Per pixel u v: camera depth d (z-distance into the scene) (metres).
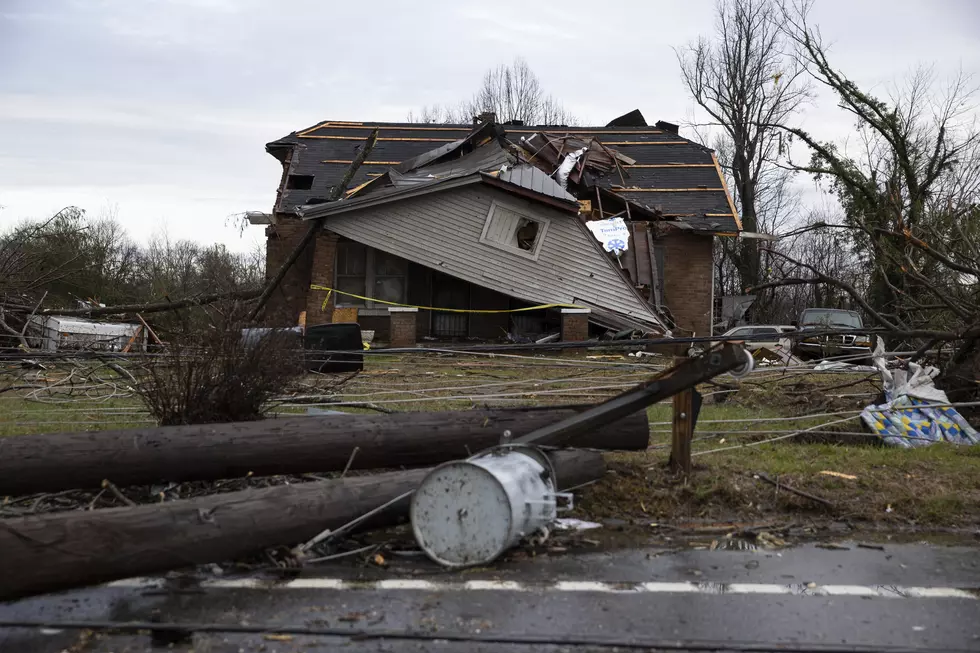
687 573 5.21
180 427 6.39
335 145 29.80
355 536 5.82
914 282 13.37
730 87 39.72
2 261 18.11
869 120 26.16
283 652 4.02
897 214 12.48
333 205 21.27
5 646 4.08
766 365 13.36
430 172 25.44
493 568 5.27
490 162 24.20
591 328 22.84
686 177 28.69
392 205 21.86
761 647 4.08
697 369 5.94
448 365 14.23
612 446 7.14
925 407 8.67
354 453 6.44
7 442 5.98
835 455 7.92
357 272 24.39
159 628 4.26
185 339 7.61
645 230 25.34
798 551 5.68
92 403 10.27
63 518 4.63
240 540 5.06
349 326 12.67
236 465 6.34
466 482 5.25
